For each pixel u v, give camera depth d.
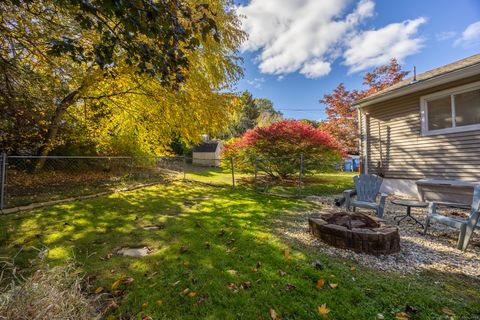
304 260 2.50
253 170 9.88
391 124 7.00
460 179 5.45
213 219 4.11
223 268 2.33
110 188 7.04
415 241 3.13
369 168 7.70
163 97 6.74
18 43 4.46
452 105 5.60
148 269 2.32
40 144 7.58
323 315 1.66
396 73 14.48
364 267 2.39
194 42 2.20
